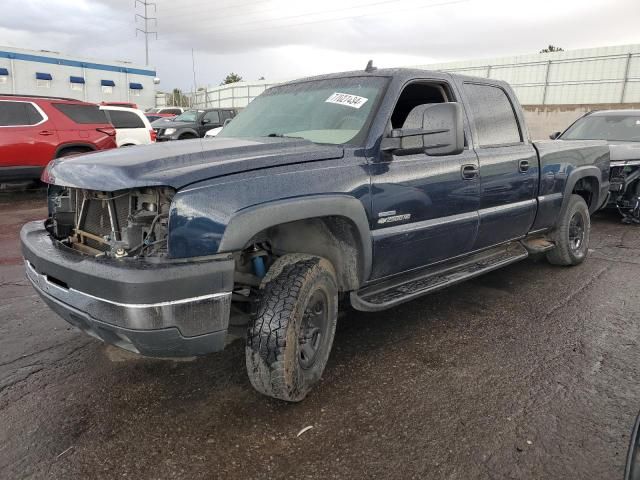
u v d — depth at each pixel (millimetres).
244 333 3080
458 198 3941
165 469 2441
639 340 3932
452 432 2742
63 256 2727
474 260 4582
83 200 3035
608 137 9047
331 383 3236
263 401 3021
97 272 2477
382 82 3682
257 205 2635
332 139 3453
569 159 5418
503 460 2521
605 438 2699
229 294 2580
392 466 2475
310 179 2918
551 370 3436
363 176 3211
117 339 2609
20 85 34281
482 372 3398
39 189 12211
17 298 4750
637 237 7641
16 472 2404
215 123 20141
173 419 2838
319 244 3307
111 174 2572
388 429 2766
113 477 2385
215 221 2508
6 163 10266
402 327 4141
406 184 3484
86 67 37344
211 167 2621
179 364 3467
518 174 4609
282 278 2881
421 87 4266
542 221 5164
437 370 3420
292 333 2805
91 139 11398
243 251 3047
